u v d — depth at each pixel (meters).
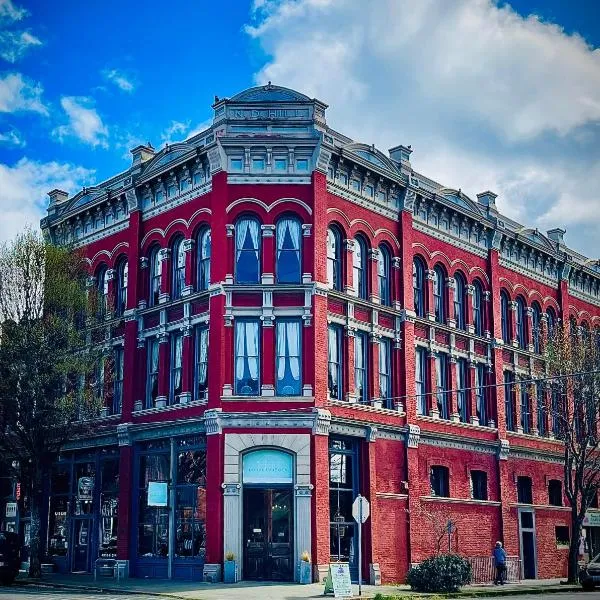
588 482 37.75
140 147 36.22
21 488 38.09
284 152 31.20
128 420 33.44
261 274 30.42
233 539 28.09
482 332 39.53
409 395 33.72
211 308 30.23
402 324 34.16
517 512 38.91
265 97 31.75
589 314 48.41
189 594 24.22
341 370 31.36
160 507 31.86
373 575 30.16
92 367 32.69
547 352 39.25
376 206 34.12
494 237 40.53
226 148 31.16
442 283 37.50
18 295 32.22
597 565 33.94
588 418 37.56
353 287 32.53
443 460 35.25
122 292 36.16
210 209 31.67
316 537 28.11
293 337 30.14
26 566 37.88
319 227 30.73
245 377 29.80
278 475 28.70
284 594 24.38
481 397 38.75
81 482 35.78
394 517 32.03
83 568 35.06
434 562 28.17
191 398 31.27
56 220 39.31
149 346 33.97
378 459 31.92
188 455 31.08
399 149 36.28
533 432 41.47
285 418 29.00
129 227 35.62
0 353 31.36
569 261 46.19
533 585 34.56
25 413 31.42
